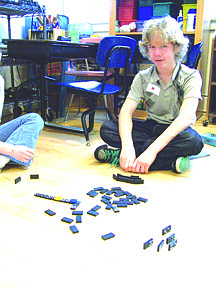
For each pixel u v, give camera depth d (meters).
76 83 2.48
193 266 0.92
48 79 2.63
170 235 1.04
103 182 1.51
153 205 1.29
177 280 0.86
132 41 2.27
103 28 3.93
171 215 1.21
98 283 0.84
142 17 3.28
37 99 3.08
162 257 0.96
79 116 3.30
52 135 2.46
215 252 0.99
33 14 3.13
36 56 2.29
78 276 0.87
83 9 4.05
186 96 1.67
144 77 1.78
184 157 1.64
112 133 1.83
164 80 1.72
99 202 1.30
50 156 1.91
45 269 0.89
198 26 2.94
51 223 1.13
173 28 1.54
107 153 1.76
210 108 2.98
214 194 1.41
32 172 1.63
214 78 2.99
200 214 1.22
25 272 0.88
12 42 2.35
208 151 2.09
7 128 1.71
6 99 2.84
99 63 2.12
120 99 3.53
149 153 1.60
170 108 1.77
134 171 1.62
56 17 3.42
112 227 1.12
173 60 1.64
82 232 1.08
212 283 0.86
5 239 1.03
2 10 2.85
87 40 3.23
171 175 1.64
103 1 3.92
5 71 3.31
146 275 0.88
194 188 1.47
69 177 1.57
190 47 3.04
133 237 1.06
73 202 1.28
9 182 1.49
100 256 0.96
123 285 0.84
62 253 0.97
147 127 1.85
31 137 1.64
